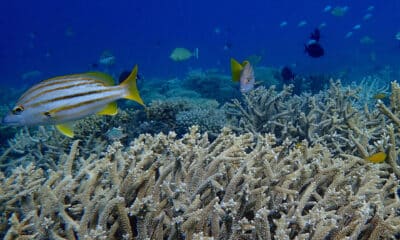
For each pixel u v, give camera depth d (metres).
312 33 10.80
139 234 2.73
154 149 3.54
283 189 3.08
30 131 9.55
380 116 6.61
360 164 4.50
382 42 55.00
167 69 55.47
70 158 3.55
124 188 3.00
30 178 3.60
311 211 2.85
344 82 18.83
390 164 4.38
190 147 3.41
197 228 2.78
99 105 3.56
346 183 3.55
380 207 3.02
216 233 2.79
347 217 3.09
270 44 76.62
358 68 32.25
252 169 3.14
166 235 2.93
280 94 7.68
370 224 3.07
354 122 6.46
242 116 8.28
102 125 7.81
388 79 21.56
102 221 2.75
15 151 7.42
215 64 54.22
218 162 3.19
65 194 3.04
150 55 83.00
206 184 3.00
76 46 115.56
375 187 3.61
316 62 40.25
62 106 3.38
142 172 3.08
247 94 8.20
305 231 2.84
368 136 5.36
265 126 7.33
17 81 56.56
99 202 2.88
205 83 18.30
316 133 6.62
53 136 7.41
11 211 3.29
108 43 119.81
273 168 3.46
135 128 8.66
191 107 9.20
